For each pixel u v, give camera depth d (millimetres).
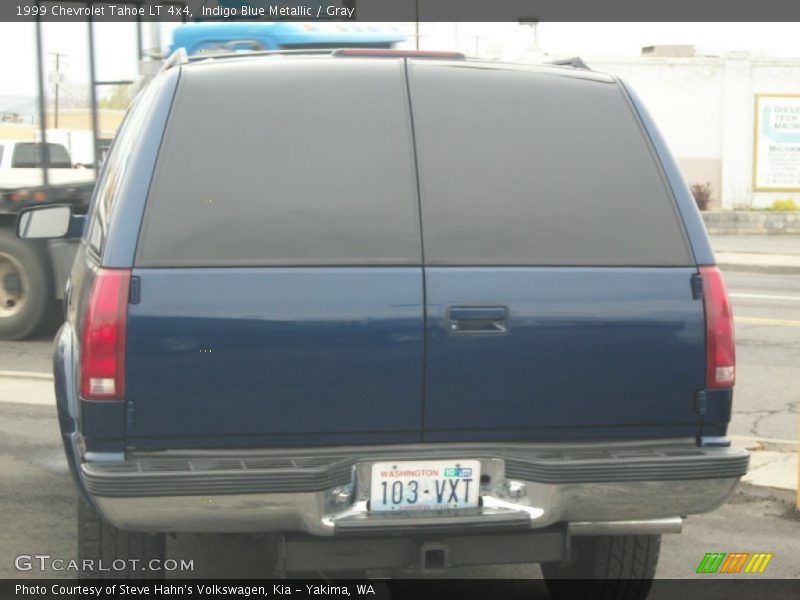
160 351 3949
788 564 5691
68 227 6375
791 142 35062
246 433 4004
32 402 9125
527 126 4309
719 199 35188
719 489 4168
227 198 4074
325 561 4117
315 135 4195
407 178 4168
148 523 3906
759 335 13312
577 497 4078
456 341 4051
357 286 4023
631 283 4160
